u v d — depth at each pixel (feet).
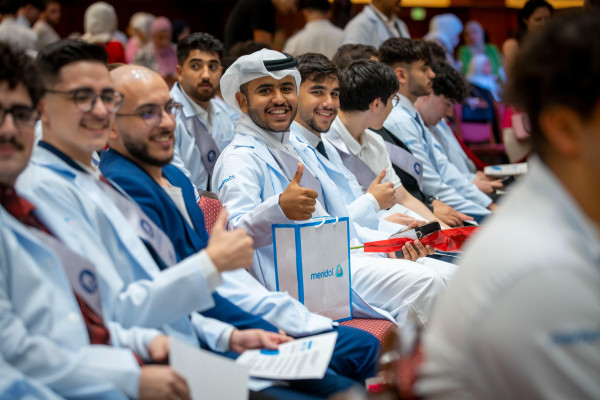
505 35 39.50
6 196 6.06
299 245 8.64
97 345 5.98
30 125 5.95
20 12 26.30
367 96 12.35
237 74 10.11
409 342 4.41
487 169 17.12
